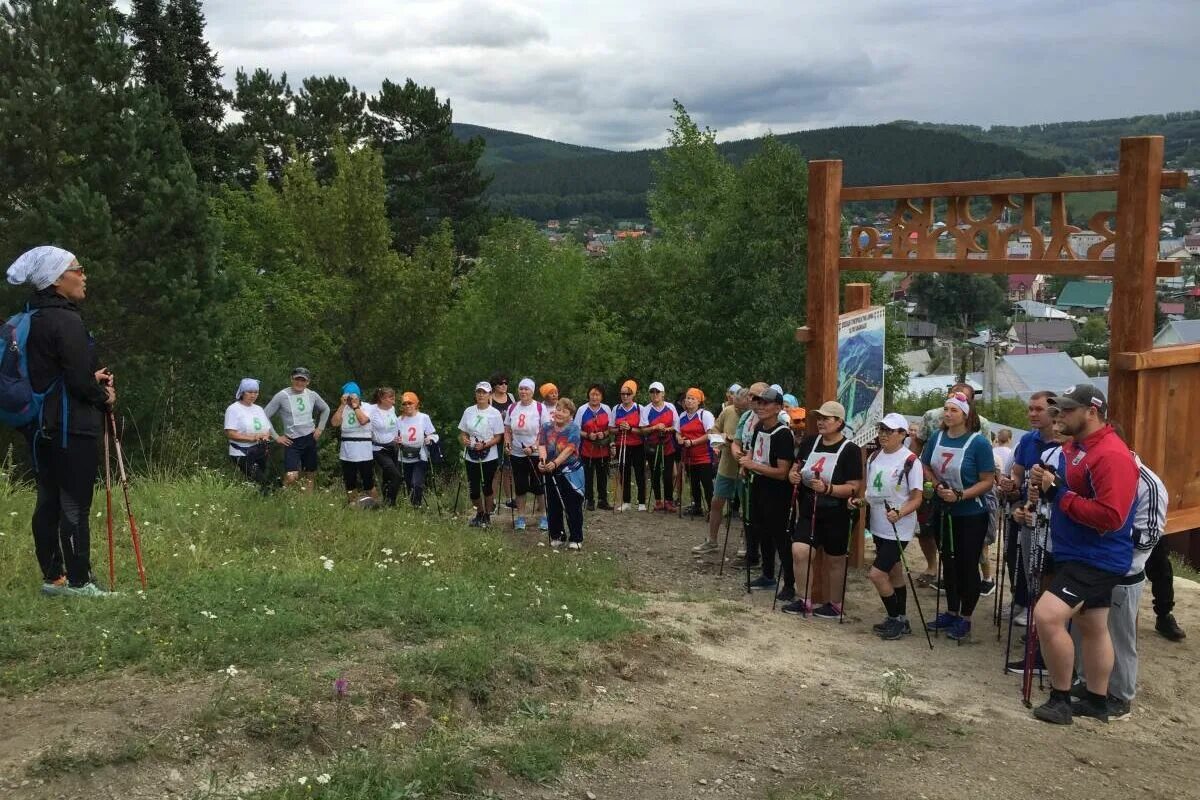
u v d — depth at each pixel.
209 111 40.91
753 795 4.55
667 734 5.14
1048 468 6.18
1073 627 6.76
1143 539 6.19
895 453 7.86
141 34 38.44
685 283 35.53
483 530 11.21
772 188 33.19
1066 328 87.50
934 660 7.39
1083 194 8.13
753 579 9.95
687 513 13.50
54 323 5.62
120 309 15.95
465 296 32.66
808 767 4.95
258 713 4.35
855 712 5.87
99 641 4.99
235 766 4.03
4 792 3.59
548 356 31.39
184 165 16.88
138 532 8.20
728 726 5.42
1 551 7.13
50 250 5.69
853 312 10.19
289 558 7.95
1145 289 7.62
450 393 30.53
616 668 6.02
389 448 12.23
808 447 8.48
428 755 4.28
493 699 5.10
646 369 35.12
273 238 30.69
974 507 7.89
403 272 32.34
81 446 5.78
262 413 11.68
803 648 7.39
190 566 7.05
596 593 8.39
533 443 11.92
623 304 36.25
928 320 86.88
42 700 4.35
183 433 17.12
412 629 5.81
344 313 31.53
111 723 4.12
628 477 14.50
